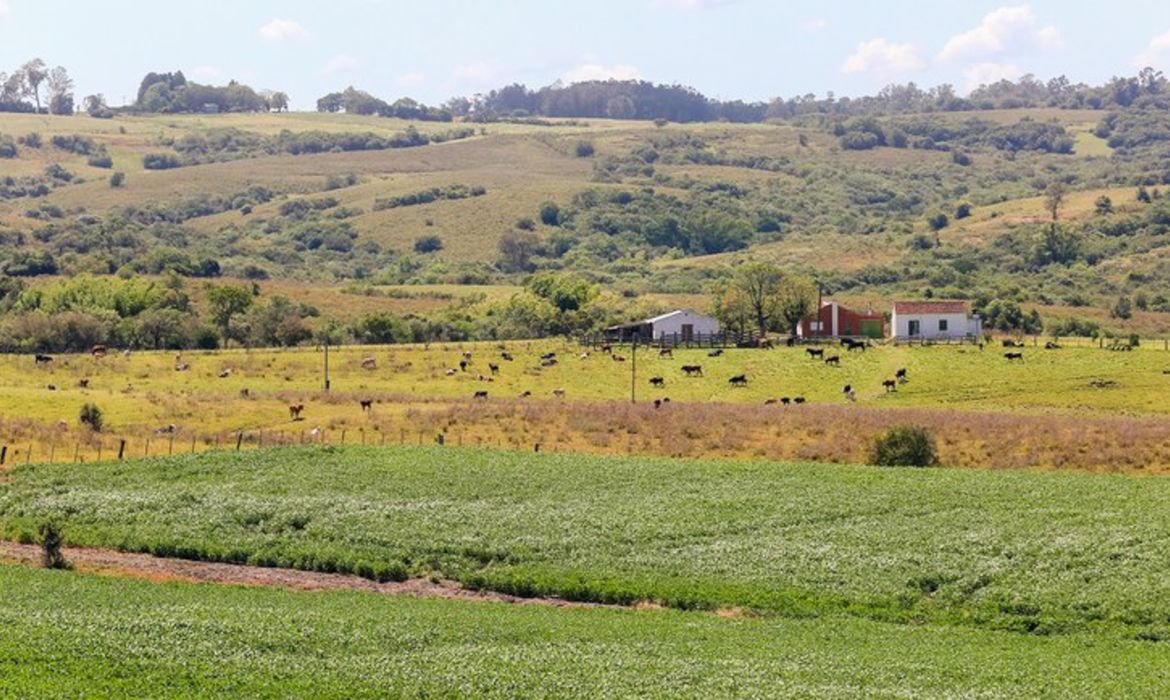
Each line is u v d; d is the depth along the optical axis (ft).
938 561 276.21
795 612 249.55
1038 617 243.60
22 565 276.00
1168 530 293.23
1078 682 193.67
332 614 230.48
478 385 592.60
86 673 187.52
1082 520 304.71
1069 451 418.92
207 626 213.46
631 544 293.64
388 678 188.96
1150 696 187.11
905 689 187.11
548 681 188.14
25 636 202.90
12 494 336.90
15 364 619.67
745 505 325.62
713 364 644.27
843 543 291.58
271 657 197.77
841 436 446.60
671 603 257.34
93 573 272.72
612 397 567.18
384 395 534.78
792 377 615.98
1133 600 248.73
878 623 240.12
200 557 291.38
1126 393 565.12
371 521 311.27
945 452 417.49
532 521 311.06
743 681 189.26
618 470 367.86
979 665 203.41
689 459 391.04
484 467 369.71
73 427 434.30
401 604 248.52
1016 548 282.97
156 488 344.49
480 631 219.20
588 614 243.40
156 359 652.48
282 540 298.76
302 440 427.33
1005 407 541.75
